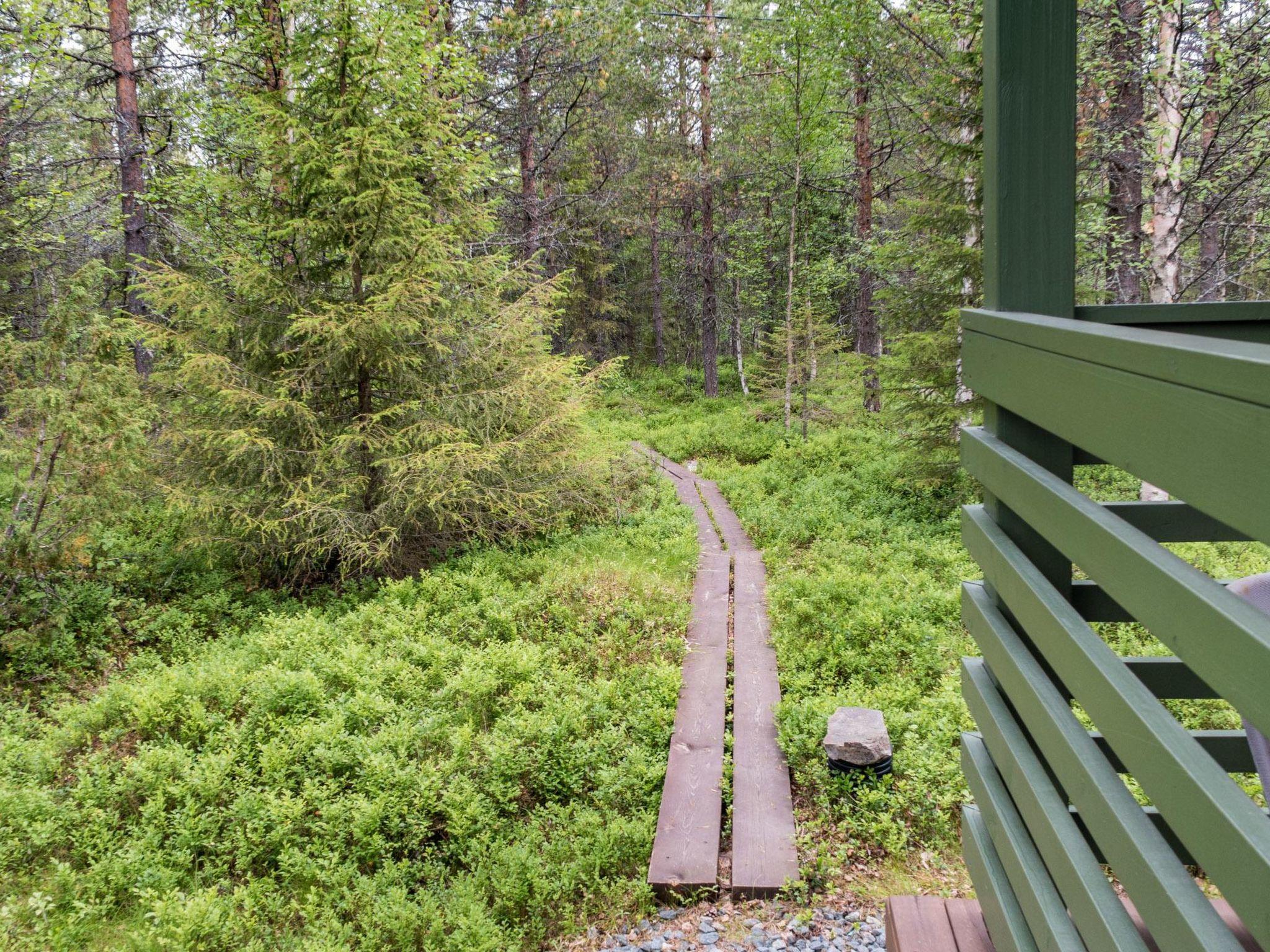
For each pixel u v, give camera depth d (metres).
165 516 9.41
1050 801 1.28
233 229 8.50
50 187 11.75
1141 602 0.87
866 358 15.25
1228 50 7.39
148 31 11.38
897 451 12.11
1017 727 1.53
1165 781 0.82
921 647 6.16
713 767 4.84
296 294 7.80
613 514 10.58
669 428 18.41
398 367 8.13
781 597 7.50
